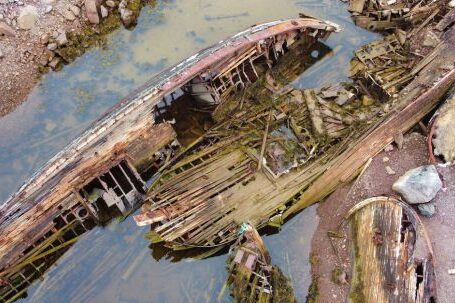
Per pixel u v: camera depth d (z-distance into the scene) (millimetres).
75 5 16406
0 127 14883
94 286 12234
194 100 14992
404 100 13977
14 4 15859
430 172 12180
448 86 14125
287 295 11523
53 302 12078
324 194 12852
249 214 12484
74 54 16141
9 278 12125
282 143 13750
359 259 11633
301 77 15648
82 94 15562
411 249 11234
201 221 12430
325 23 15805
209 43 16594
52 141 14664
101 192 12914
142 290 12117
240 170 13211
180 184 13055
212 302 11734
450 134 12945
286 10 17484
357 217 12148
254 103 14789
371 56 15641
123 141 12992
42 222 12375
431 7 16156
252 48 14570
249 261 11539
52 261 12633
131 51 16453
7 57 15477
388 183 12789
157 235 12375
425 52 15336
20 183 13953
